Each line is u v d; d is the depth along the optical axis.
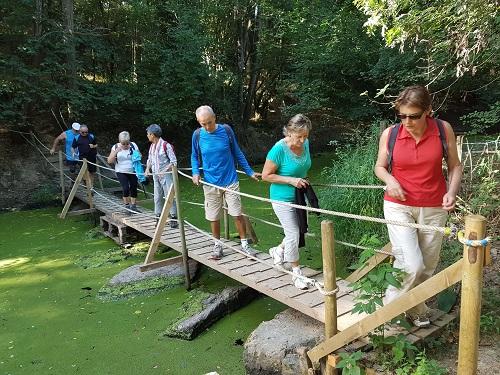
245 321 4.56
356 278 4.02
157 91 11.91
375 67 10.27
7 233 7.93
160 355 4.03
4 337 4.49
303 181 3.58
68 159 9.54
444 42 5.72
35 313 4.96
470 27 5.26
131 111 13.12
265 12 13.23
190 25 12.30
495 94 10.17
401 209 2.82
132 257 6.56
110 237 7.40
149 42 12.41
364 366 2.90
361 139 6.99
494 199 5.15
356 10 11.82
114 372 3.81
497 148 5.91
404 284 2.87
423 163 2.70
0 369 3.95
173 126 13.55
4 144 10.79
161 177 6.43
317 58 12.02
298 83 12.81
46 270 6.20
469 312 2.12
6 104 10.07
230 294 4.82
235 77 13.61
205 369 3.78
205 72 12.09
